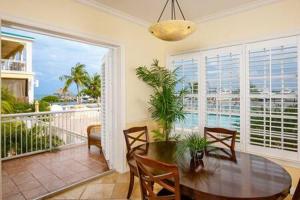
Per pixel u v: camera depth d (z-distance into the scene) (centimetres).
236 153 221
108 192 272
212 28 339
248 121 302
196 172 169
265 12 285
